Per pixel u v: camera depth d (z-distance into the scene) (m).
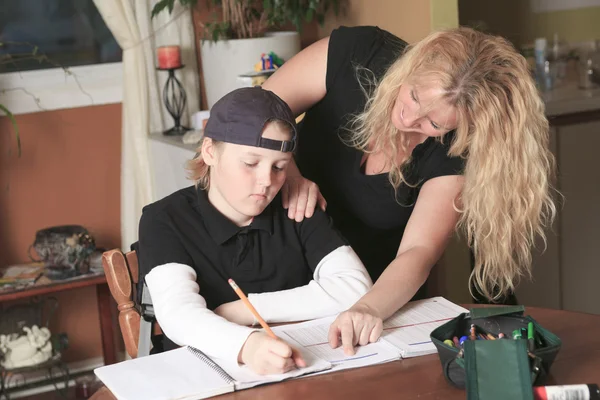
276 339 1.34
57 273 2.95
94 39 3.32
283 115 1.47
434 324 1.50
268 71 2.92
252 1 3.13
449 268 2.80
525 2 3.88
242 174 1.48
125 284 1.68
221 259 1.59
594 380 1.27
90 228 3.33
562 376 1.28
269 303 1.53
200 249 1.58
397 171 1.71
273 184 1.50
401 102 1.53
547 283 3.31
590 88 3.61
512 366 1.16
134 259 1.71
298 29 3.21
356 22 3.20
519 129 1.49
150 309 1.57
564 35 3.97
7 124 3.13
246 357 1.34
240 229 1.59
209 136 1.51
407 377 1.31
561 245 3.31
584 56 3.71
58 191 3.26
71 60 3.29
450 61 1.48
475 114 1.48
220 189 1.53
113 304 3.39
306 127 1.88
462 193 1.62
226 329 1.39
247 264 1.61
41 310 3.20
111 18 3.07
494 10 3.84
